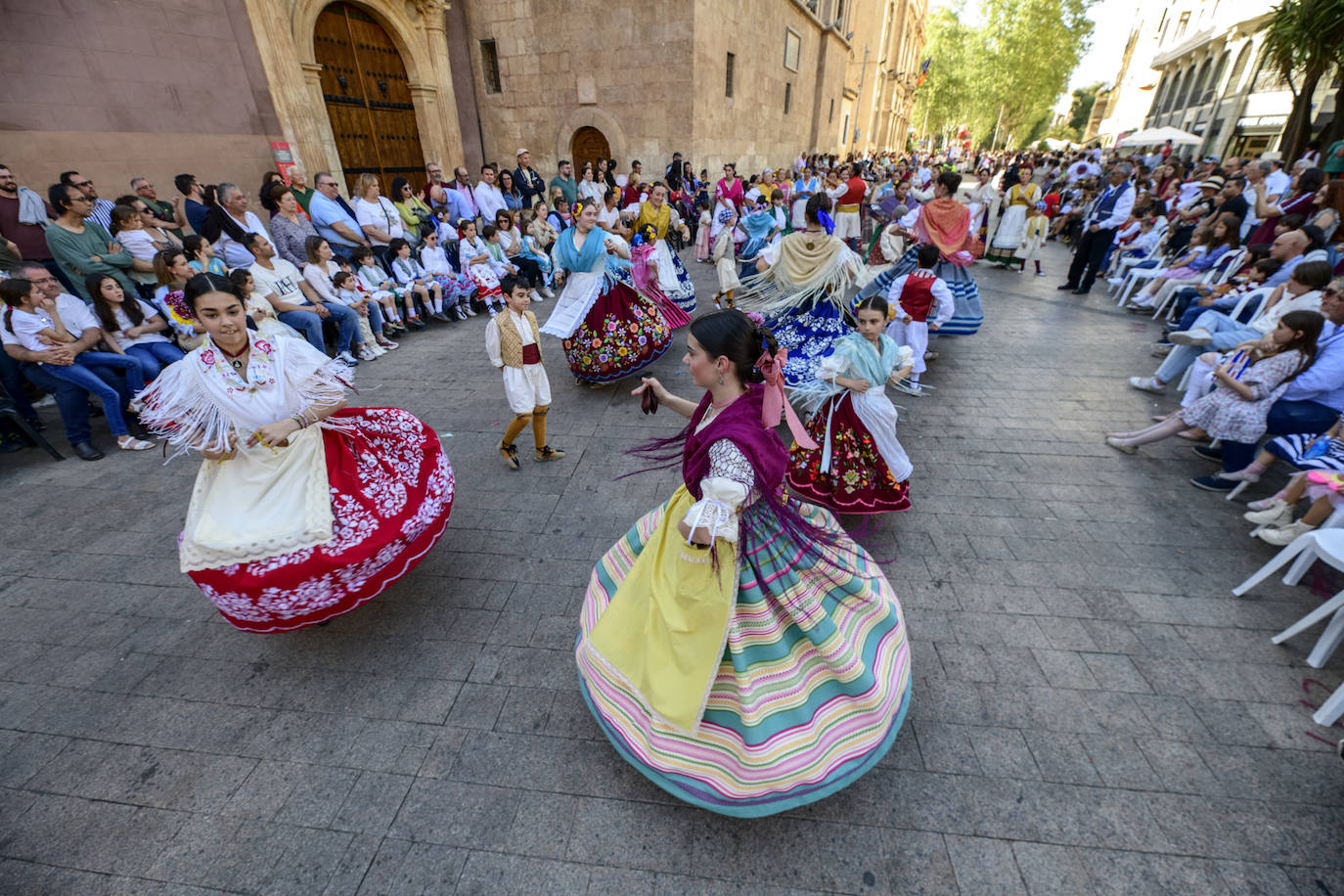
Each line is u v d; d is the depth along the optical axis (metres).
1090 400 5.41
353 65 10.23
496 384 5.78
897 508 3.52
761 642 1.91
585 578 3.17
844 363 3.29
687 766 1.92
